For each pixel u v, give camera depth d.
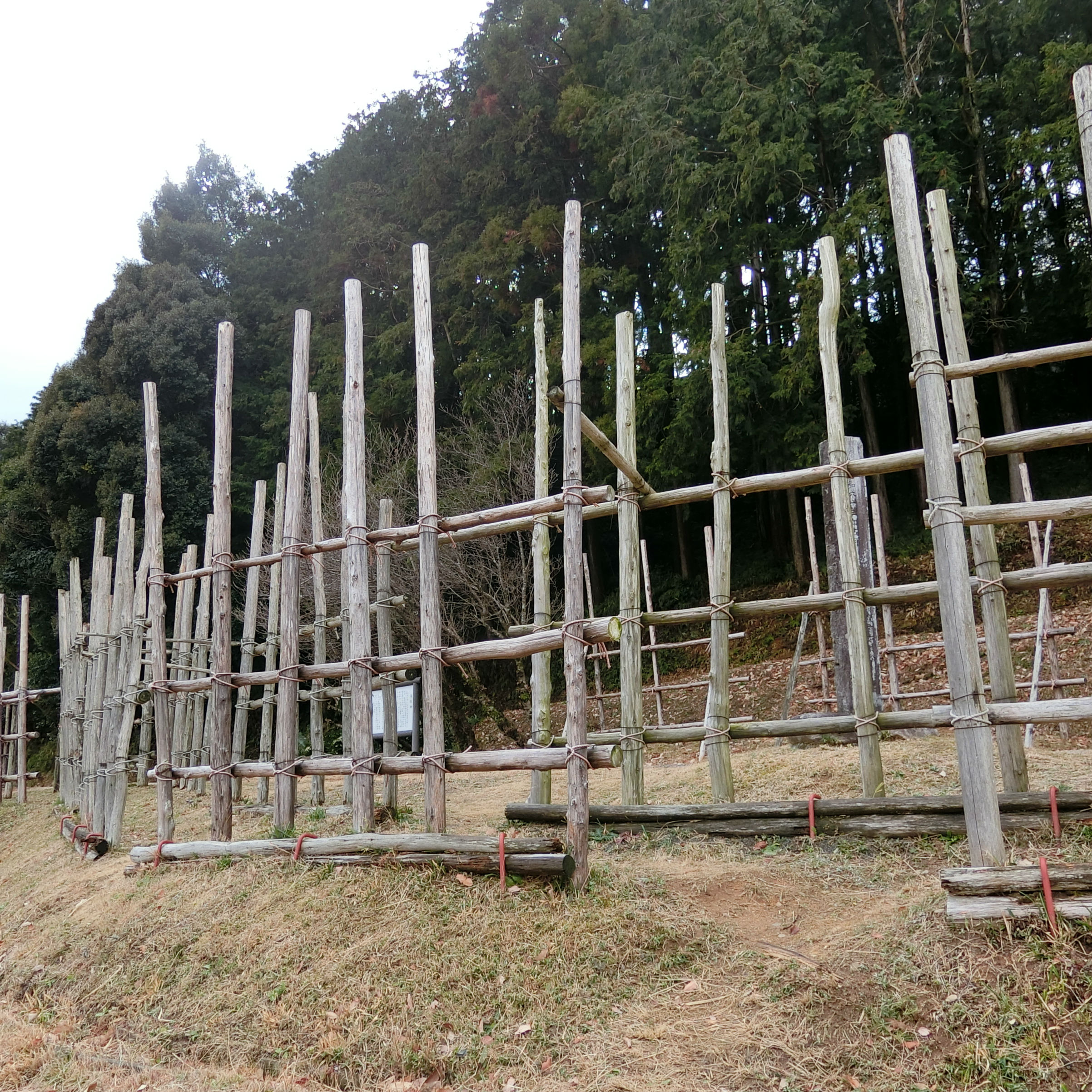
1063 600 14.43
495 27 21.80
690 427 17.00
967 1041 3.35
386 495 17.83
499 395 18.80
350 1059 4.05
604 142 19.59
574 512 5.38
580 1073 3.65
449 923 4.75
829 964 3.95
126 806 10.73
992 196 17.56
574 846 4.98
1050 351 4.58
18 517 24.69
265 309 27.41
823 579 18.20
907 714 5.86
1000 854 4.11
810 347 15.65
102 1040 4.81
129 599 8.62
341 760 6.17
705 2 18.94
